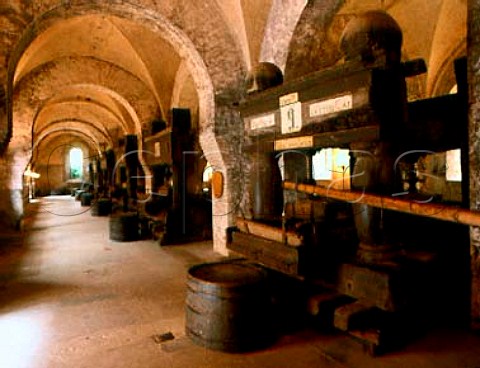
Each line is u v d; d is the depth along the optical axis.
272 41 5.79
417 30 7.88
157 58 9.80
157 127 9.62
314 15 5.08
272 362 2.87
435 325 3.40
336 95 2.88
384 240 3.02
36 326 3.63
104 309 4.07
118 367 2.85
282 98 3.42
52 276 5.43
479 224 2.34
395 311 2.75
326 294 3.44
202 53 6.30
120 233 8.31
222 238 6.81
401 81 2.74
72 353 3.08
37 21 5.40
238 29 6.20
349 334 3.29
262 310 3.11
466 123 3.27
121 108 13.83
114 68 10.52
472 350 2.97
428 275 3.06
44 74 9.78
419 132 3.44
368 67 2.62
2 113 5.10
